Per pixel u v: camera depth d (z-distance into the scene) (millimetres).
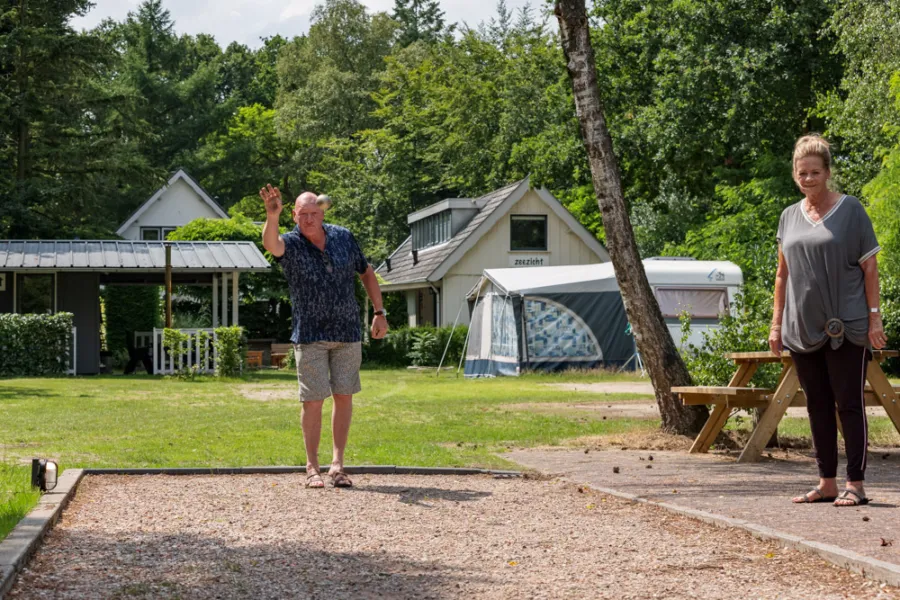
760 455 7688
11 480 6098
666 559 4090
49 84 34281
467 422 11344
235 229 32656
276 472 6938
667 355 9141
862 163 24234
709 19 26266
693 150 27422
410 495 5891
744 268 29531
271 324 35250
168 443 8812
